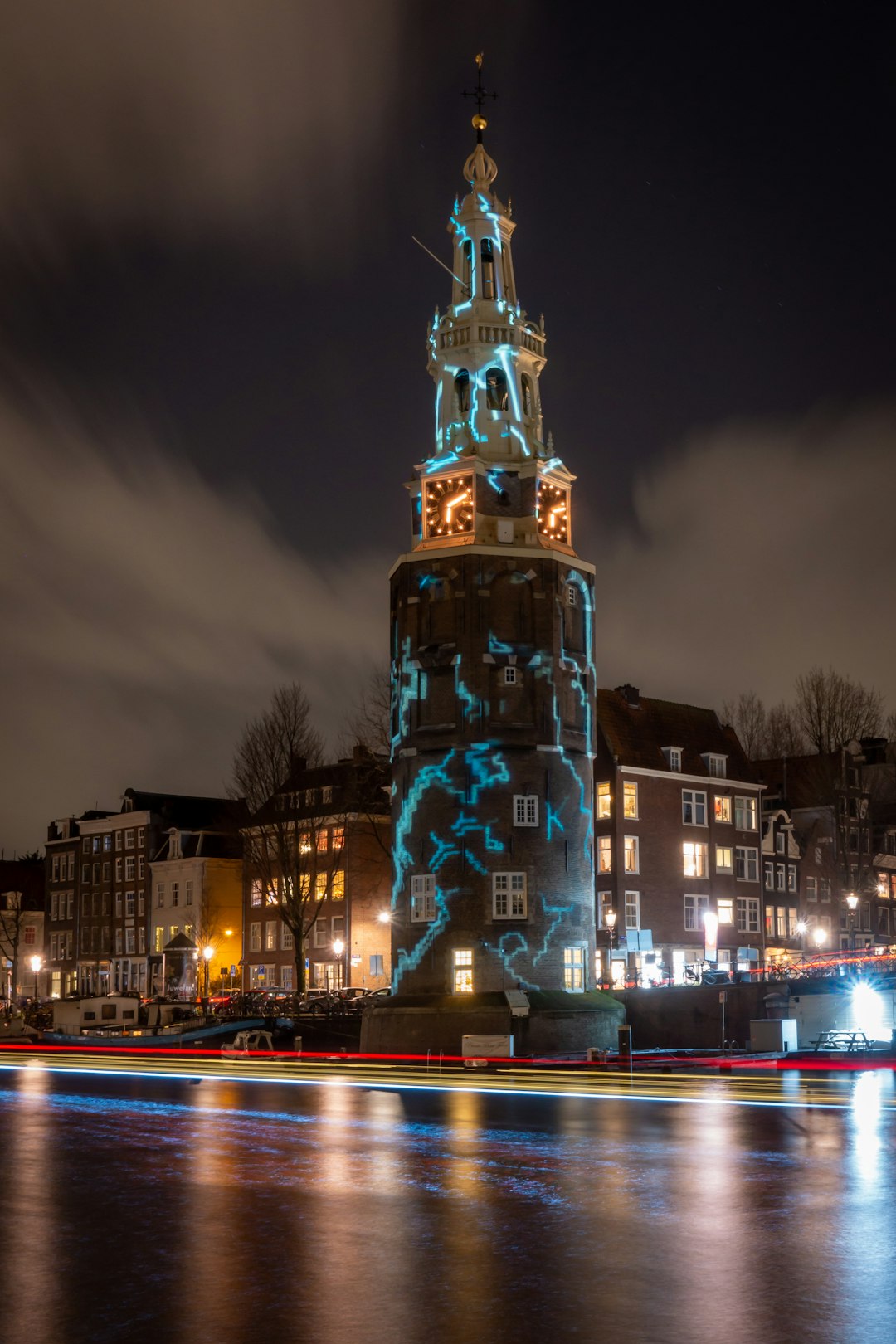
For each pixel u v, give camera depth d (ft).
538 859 181.27
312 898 246.27
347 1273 47.01
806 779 311.27
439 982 179.11
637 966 241.96
